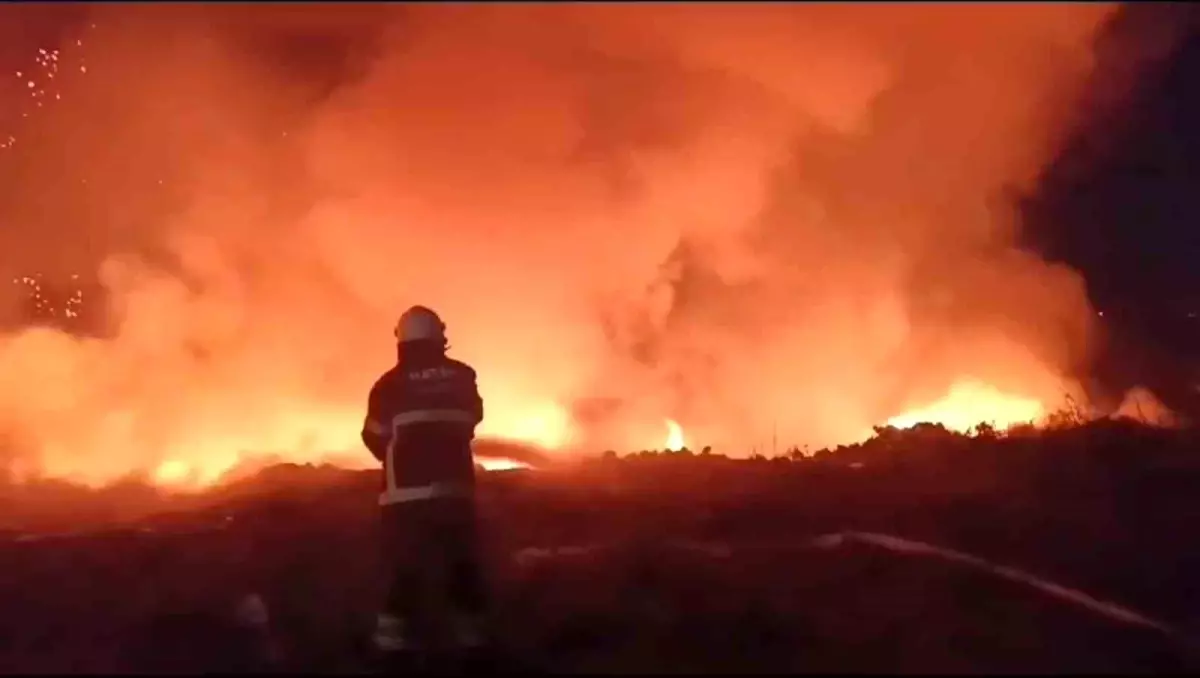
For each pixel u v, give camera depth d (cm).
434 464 698
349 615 765
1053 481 1034
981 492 998
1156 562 862
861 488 1027
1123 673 666
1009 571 820
